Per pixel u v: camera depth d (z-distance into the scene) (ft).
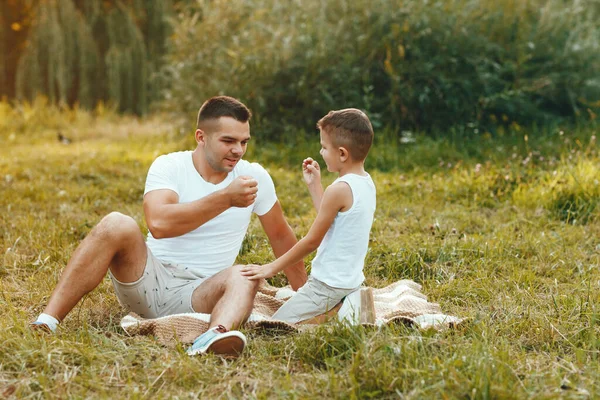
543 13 32.22
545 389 8.95
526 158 25.11
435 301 13.48
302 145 29.58
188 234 11.89
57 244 16.83
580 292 13.42
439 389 8.56
